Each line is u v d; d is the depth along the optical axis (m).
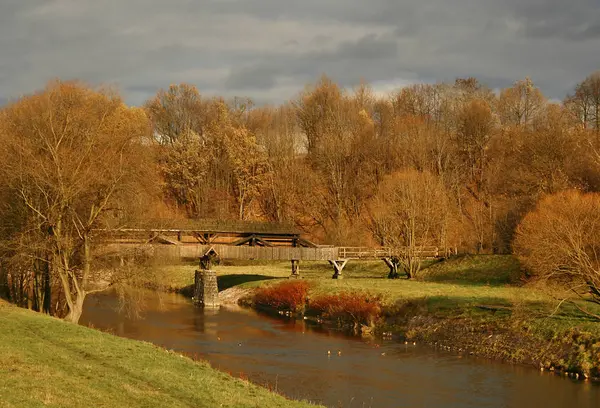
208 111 133.38
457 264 76.81
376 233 88.00
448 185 101.75
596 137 92.31
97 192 43.69
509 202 85.62
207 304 68.69
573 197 58.91
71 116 43.84
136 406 22.03
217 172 114.69
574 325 43.19
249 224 74.25
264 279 77.31
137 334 51.12
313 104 130.00
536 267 53.88
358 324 55.88
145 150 80.56
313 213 108.06
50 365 26.12
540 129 101.69
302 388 36.28
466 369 40.72
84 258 43.88
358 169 111.50
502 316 48.91
